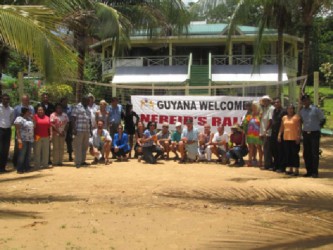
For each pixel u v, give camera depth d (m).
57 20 8.19
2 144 11.97
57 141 12.91
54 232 6.12
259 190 8.57
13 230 6.21
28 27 7.64
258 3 19.28
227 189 8.75
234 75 28.36
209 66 27.73
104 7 18.06
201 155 13.91
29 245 5.54
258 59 23.41
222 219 6.65
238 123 15.00
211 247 5.22
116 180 10.43
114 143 13.98
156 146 13.78
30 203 8.02
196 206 7.56
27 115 11.89
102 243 5.63
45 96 13.21
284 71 28.81
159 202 7.95
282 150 11.73
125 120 14.80
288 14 19.38
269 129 12.16
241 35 28.48
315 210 6.64
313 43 42.00
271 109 12.28
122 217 6.94
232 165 13.17
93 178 10.73
